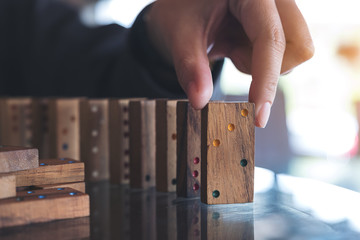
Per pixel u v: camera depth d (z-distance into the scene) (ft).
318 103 3.64
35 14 2.30
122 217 0.84
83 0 2.45
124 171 1.12
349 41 3.63
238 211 0.87
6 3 2.39
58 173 0.92
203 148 0.91
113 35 2.12
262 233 0.75
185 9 1.14
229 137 0.91
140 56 1.60
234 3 1.09
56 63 2.23
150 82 1.63
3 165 0.79
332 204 0.91
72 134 1.27
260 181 1.09
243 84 2.91
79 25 2.24
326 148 3.30
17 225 0.78
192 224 0.80
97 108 1.17
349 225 0.79
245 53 1.16
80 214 0.83
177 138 0.98
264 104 0.95
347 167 2.85
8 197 0.80
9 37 2.40
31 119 1.41
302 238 0.73
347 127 3.50
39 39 2.26
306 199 0.94
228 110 0.90
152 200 0.96
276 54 0.97
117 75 1.83
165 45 1.42
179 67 1.05
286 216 0.83
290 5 1.05
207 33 1.12
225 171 0.91
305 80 3.65
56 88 2.23
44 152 1.37
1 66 2.41
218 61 1.46
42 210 0.79
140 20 1.58
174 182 1.03
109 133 1.14
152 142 1.07
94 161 1.17
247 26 1.02
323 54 3.68
